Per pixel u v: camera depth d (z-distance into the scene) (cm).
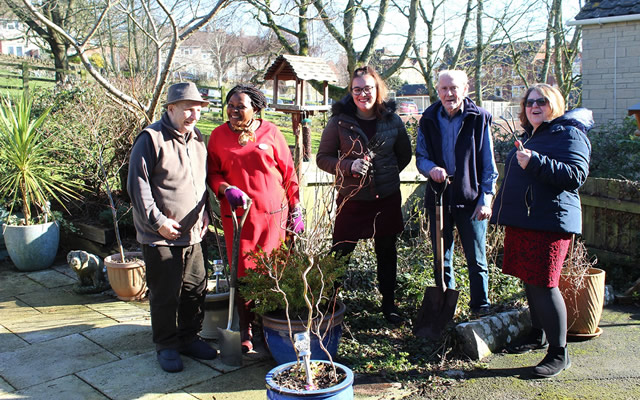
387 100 401
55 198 616
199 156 362
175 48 473
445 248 405
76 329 419
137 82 764
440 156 395
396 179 402
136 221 351
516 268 348
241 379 339
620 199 513
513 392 321
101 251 591
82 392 323
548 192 333
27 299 491
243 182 362
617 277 513
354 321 416
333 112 401
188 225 351
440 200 377
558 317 338
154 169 343
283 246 355
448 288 381
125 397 317
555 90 348
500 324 383
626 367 349
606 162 609
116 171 632
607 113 1014
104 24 1463
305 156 656
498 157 662
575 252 405
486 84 1630
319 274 336
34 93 853
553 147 337
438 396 319
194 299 367
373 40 1281
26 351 380
